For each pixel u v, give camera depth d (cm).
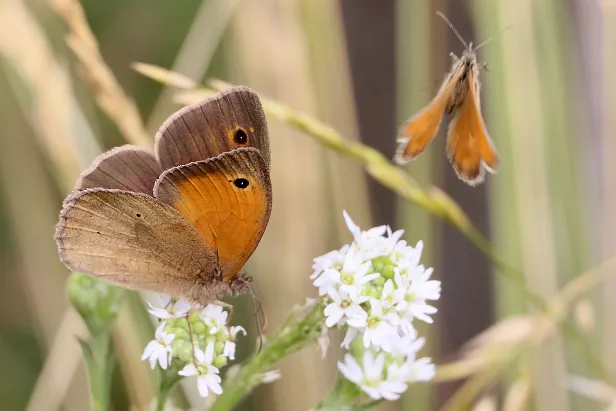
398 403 46
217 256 41
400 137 41
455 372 44
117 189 41
